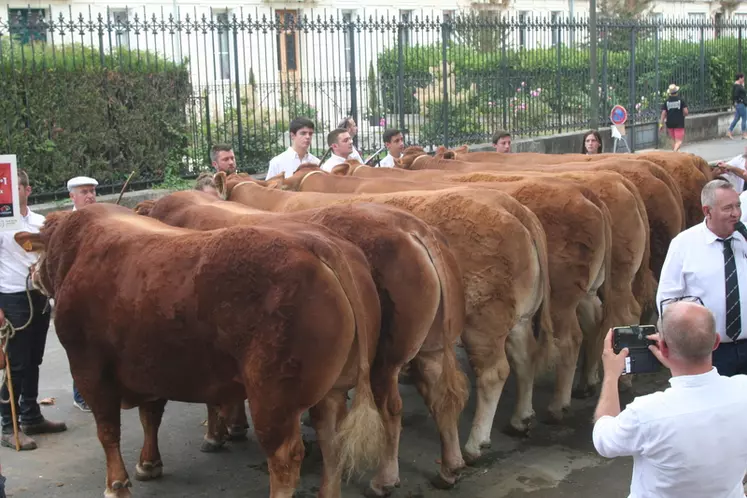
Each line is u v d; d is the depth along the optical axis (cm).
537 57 1772
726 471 298
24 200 616
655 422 299
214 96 1349
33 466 569
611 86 1970
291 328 401
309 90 1410
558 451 574
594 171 678
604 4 2872
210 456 589
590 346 659
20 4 1714
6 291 595
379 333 458
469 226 553
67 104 1123
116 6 1883
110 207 523
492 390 556
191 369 437
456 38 1648
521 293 554
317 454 586
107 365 479
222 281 414
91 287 469
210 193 675
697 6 3312
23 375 607
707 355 301
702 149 2083
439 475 520
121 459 504
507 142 1022
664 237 707
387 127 1459
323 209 516
